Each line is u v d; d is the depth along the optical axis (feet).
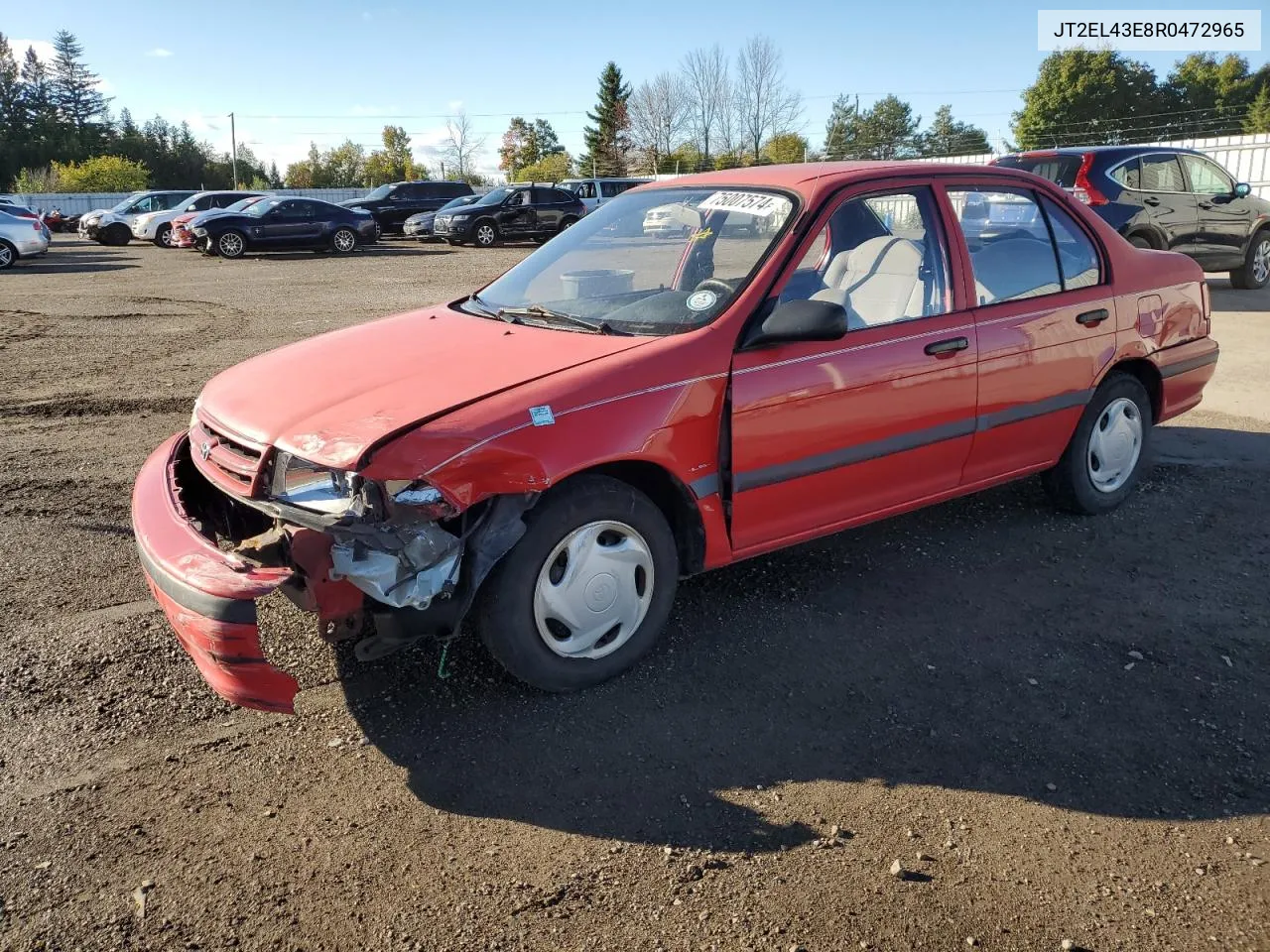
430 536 9.26
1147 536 15.46
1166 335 16.28
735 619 12.66
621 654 11.06
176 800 9.10
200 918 7.66
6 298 47.65
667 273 12.92
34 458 20.15
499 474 9.48
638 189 15.30
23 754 9.79
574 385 10.14
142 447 21.06
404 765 9.66
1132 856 8.37
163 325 38.58
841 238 12.77
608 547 10.68
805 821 8.81
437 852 8.41
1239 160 61.41
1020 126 199.52
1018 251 14.34
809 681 11.19
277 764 9.67
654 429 10.52
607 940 7.44
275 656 11.74
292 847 8.48
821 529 12.52
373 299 47.03
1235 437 20.81
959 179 13.88
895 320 12.76
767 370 11.35
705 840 8.57
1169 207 37.29
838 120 265.54
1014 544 15.11
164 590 9.23
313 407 10.03
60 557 14.78
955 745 9.98
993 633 12.33
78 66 333.01
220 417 10.57
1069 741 10.05
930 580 13.84
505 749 9.90
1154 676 11.30
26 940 7.42
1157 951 7.34
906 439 12.80
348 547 9.12
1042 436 14.79
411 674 11.32
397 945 7.39
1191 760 9.74
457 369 10.62
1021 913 7.72
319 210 78.43
